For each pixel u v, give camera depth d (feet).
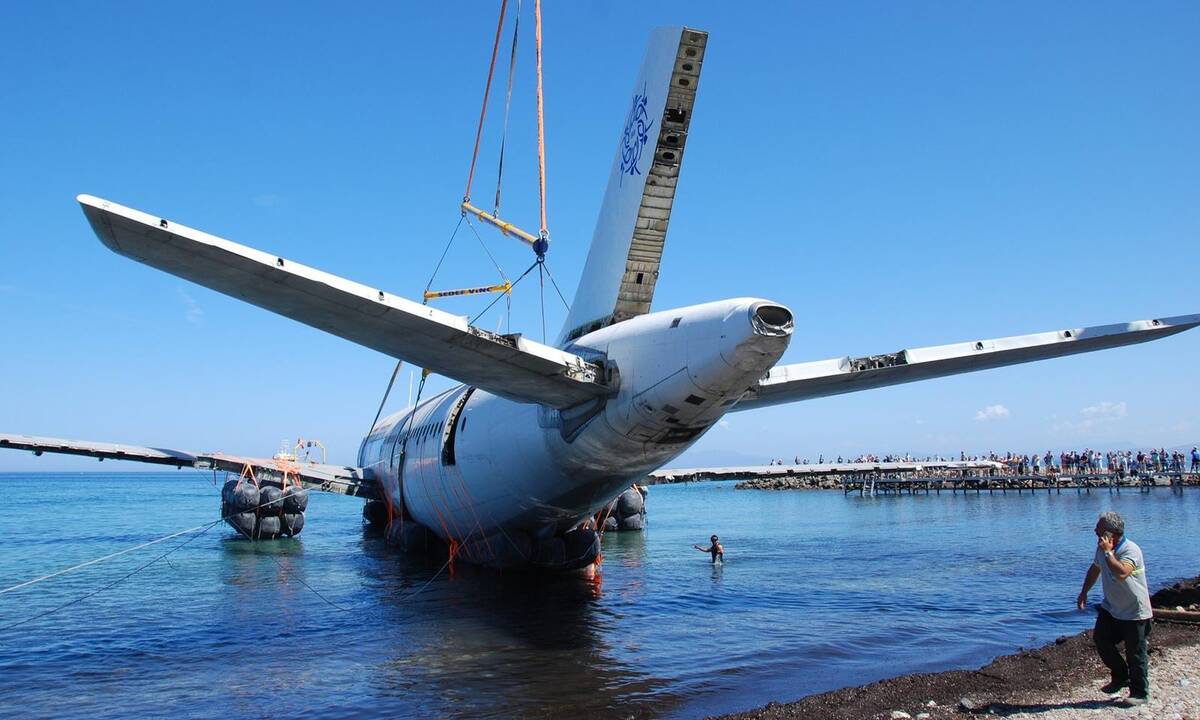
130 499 236.22
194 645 36.37
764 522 119.55
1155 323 34.01
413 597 49.11
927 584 51.47
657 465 40.47
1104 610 23.02
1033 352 35.99
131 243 23.47
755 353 27.84
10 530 109.70
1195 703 21.90
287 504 91.91
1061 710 21.94
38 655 34.68
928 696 24.09
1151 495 157.28
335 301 26.53
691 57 35.88
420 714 25.08
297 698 27.27
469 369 32.48
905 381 39.40
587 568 57.62
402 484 76.84
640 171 37.81
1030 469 190.49
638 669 30.19
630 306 38.83
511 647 34.63
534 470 46.01
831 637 35.60
